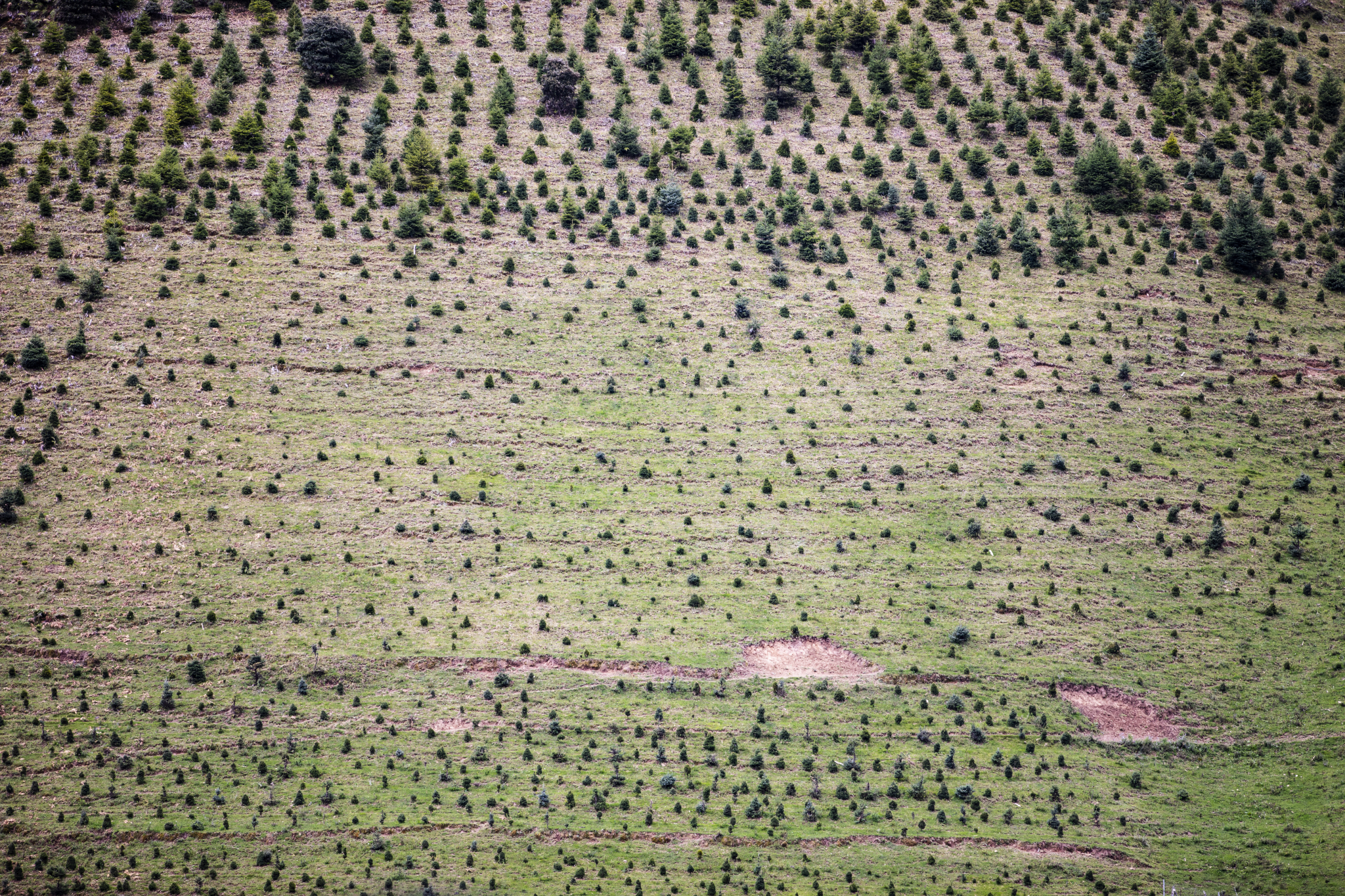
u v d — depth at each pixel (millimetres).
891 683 95625
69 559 101438
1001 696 94625
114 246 131875
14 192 138125
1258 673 98188
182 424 115812
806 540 109688
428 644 97125
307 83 163375
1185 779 88750
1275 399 127312
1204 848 81938
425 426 119312
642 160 156625
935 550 109250
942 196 154875
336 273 135125
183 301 128375
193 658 94188
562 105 162875
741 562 107062
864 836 81125
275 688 92500
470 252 140625
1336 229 149875
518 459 116750
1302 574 107500
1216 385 128500
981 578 106438
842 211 151750
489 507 111375
